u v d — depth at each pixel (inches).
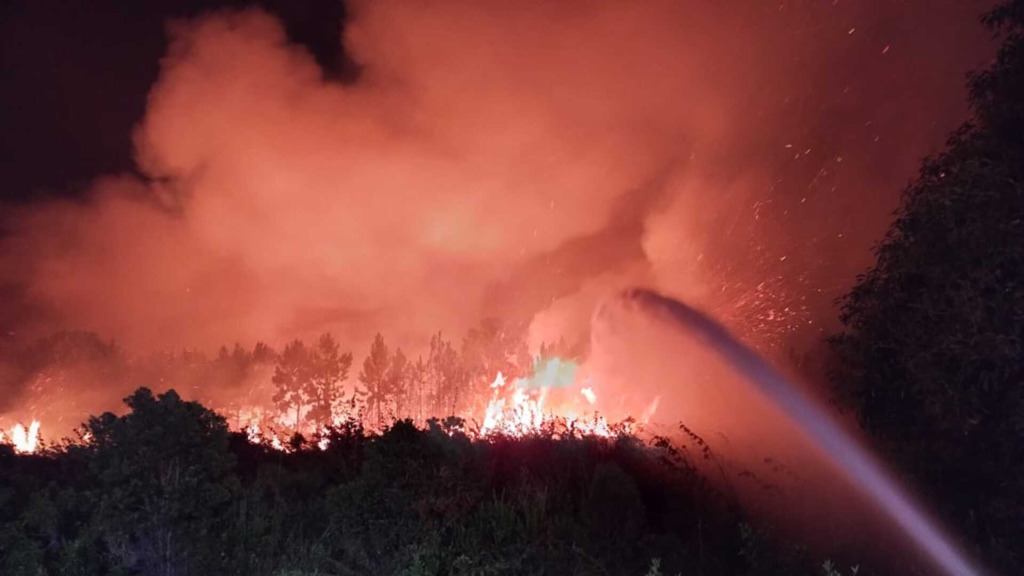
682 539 331.9
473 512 312.2
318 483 354.6
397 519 301.6
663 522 345.4
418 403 2023.9
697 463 405.1
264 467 363.9
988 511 249.0
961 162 242.5
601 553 299.3
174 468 264.4
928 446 259.0
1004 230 226.2
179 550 251.9
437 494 311.3
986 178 232.4
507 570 276.7
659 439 392.8
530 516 309.1
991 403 231.3
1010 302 223.9
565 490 346.3
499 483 358.0
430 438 345.4
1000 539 249.3
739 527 314.3
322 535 291.1
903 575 289.6
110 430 267.3
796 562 288.2
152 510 253.0
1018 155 244.4
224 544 265.1
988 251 227.8
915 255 245.3
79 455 308.2
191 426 271.4
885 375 262.4
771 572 285.0
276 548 277.4
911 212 250.4
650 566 290.8
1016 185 230.4
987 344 221.5
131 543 251.8
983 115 254.1
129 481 261.3
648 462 387.2
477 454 360.5
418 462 325.7
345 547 282.4
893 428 269.4
